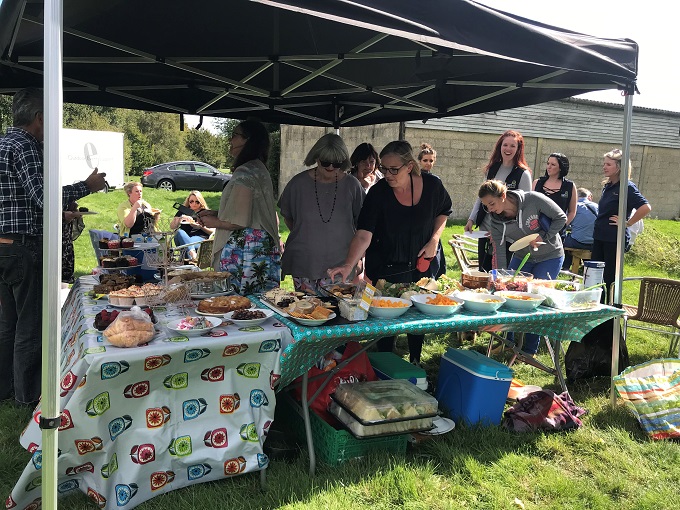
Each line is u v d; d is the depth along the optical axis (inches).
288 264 136.5
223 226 116.9
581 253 234.5
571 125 584.4
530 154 571.8
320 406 107.0
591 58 102.7
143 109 191.0
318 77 170.1
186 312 98.1
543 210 148.3
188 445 85.0
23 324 118.1
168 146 1526.8
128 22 114.5
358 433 95.6
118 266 125.1
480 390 115.9
